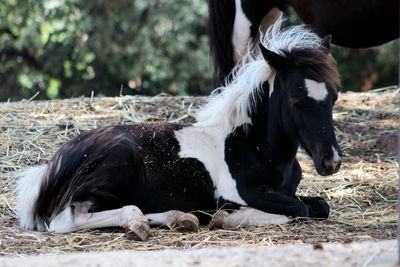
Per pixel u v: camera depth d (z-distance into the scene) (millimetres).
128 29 25750
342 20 10961
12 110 12172
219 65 12484
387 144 11758
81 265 5227
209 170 7887
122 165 7488
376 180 10094
